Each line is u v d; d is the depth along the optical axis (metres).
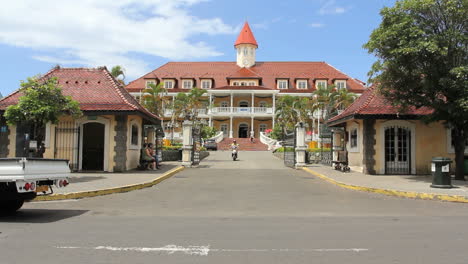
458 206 10.32
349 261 5.15
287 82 58.28
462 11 13.35
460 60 13.84
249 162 27.12
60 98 14.05
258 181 16.02
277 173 19.53
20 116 13.48
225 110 54.38
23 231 6.95
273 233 6.83
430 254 5.49
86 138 18.69
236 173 19.34
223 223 7.77
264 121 57.41
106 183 13.74
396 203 10.75
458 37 13.41
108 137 17.78
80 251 5.61
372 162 18.06
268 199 11.33
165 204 10.38
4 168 7.81
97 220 8.09
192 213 9.02
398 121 18.11
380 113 17.48
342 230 7.11
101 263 5.04
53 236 6.55
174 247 5.85
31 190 7.93
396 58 13.88
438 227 7.41
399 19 14.03
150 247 5.84
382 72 14.84
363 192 13.01
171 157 27.45
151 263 5.05
